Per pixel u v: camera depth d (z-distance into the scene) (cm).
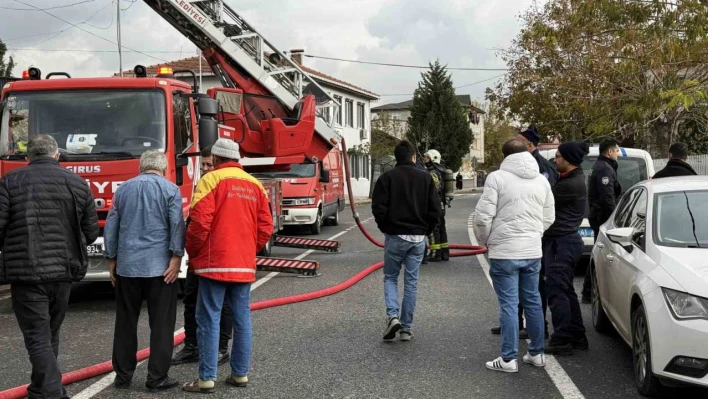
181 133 949
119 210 580
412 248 727
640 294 552
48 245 530
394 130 5662
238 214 569
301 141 1382
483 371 624
